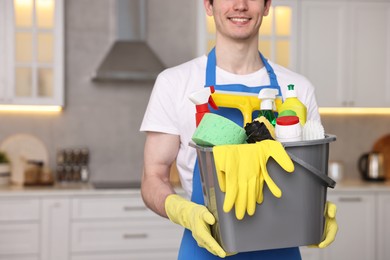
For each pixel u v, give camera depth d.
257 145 1.28
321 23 4.57
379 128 5.06
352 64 4.62
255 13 1.71
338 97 4.62
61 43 4.38
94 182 4.67
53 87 4.39
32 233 4.06
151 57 4.53
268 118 1.49
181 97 1.77
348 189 4.34
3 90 4.31
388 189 4.38
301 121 1.51
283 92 1.82
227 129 1.32
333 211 1.40
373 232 4.38
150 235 4.17
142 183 1.78
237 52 1.76
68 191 4.08
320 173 1.30
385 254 4.39
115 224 4.14
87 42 4.70
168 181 1.78
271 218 1.31
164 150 1.78
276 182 1.30
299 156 1.29
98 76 4.39
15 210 4.04
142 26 4.59
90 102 4.73
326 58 4.59
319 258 4.33
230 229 1.30
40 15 4.36
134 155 4.79
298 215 1.32
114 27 4.72
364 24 4.63
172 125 1.78
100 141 4.74
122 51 4.52
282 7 4.53
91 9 4.70
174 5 4.82
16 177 4.50
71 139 4.70
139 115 4.79
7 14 4.30
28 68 4.35
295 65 4.55
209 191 1.34
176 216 1.46
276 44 4.52
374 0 4.62
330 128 5.02
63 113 4.69
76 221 4.10
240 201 1.26
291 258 1.68
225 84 1.76
